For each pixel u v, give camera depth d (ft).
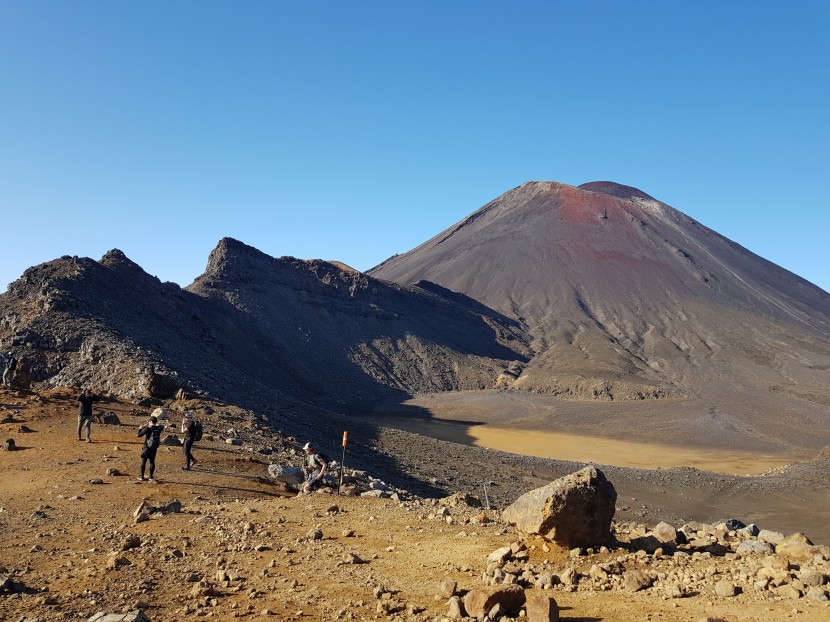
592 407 445.78
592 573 30.71
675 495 190.60
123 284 290.56
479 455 216.33
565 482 35.42
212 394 153.89
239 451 82.84
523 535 36.58
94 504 49.67
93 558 34.53
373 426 240.12
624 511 157.28
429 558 34.53
